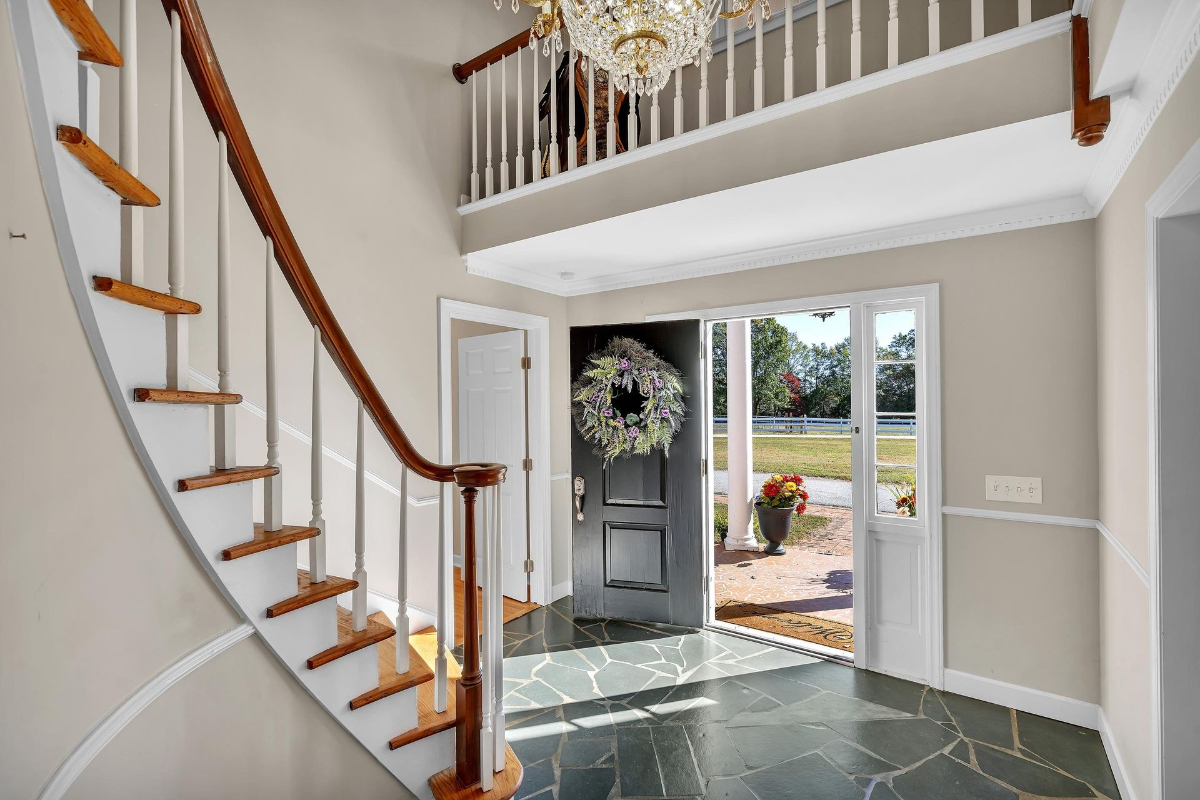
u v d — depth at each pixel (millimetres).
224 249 1562
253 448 2711
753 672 3260
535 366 4426
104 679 1153
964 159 2287
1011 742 2564
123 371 1206
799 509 6039
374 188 3312
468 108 3875
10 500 945
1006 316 2863
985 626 2930
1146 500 1941
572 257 3846
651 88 1742
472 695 2021
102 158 1063
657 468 3998
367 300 3256
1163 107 1653
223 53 2709
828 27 2949
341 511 3059
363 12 3297
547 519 4438
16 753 944
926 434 3104
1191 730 1752
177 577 1369
